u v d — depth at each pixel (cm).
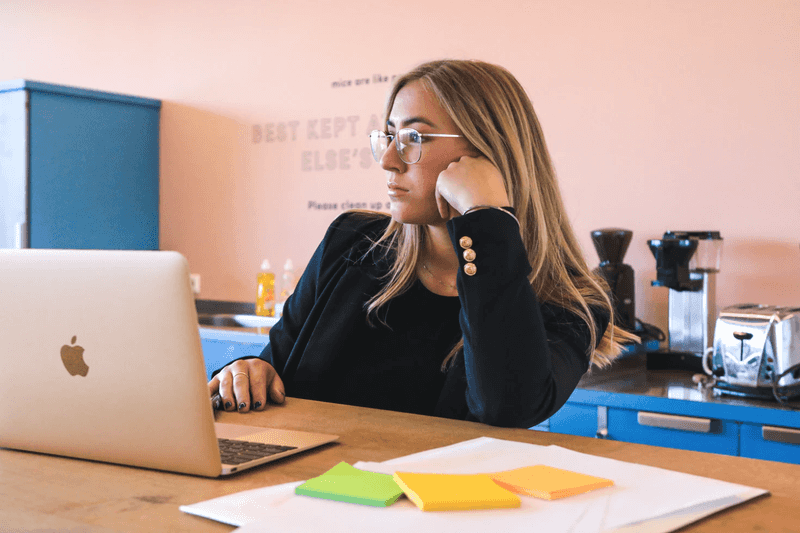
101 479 83
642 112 261
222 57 369
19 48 444
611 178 268
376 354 150
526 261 117
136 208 386
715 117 248
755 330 195
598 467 84
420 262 150
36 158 347
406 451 95
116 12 404
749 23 241
